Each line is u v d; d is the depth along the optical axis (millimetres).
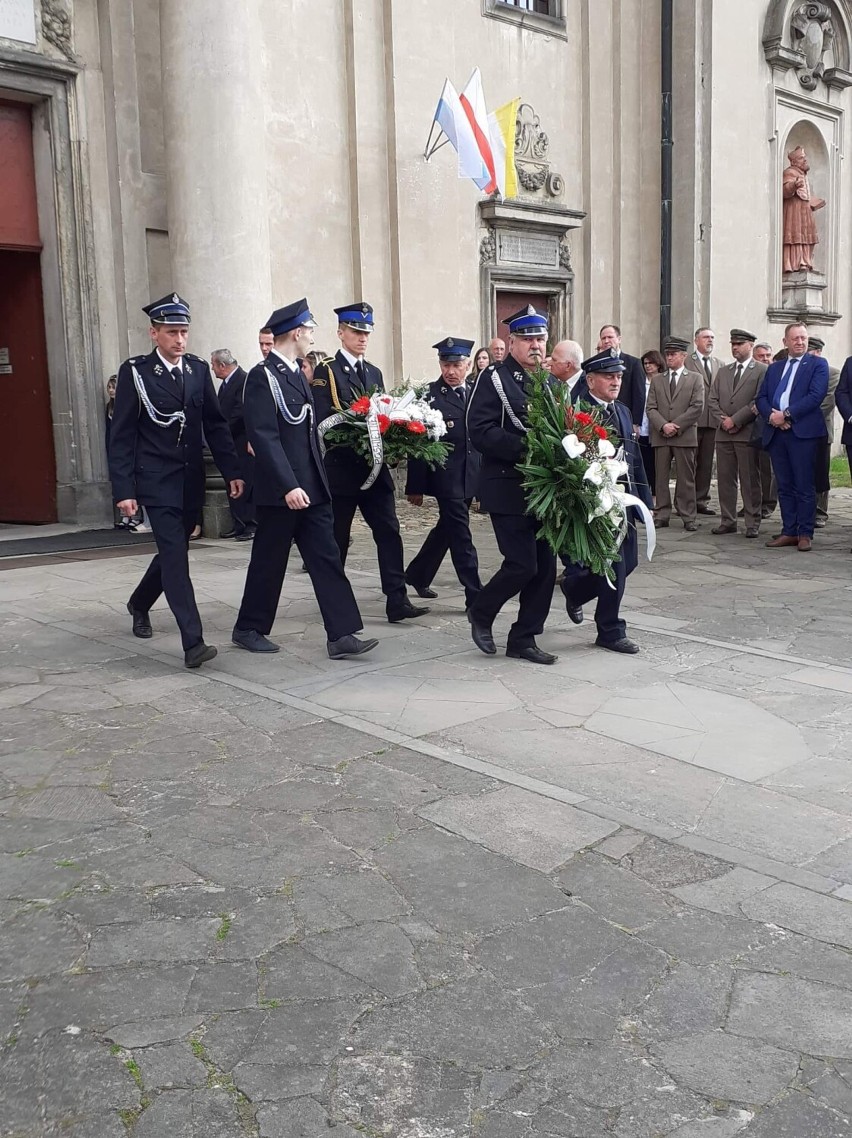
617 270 16766
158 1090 2381
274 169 12359
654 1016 2643
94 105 11211
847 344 21125
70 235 11125
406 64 13297
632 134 16812
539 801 3953
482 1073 2430
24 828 3740
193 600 5855
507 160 14125
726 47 17328
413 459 7070
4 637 6480
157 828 3732
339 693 5309
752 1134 2234
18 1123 2291
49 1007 2697
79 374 11305
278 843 3605
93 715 4969
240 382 10648
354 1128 2264
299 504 5695
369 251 13242
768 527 11523
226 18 10695
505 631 6707
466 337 14391
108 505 11570
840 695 5297
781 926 3074
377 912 3146
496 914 3135
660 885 3316
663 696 5281
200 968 2861
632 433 6281
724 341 17766
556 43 15531
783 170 19062
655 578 8539
